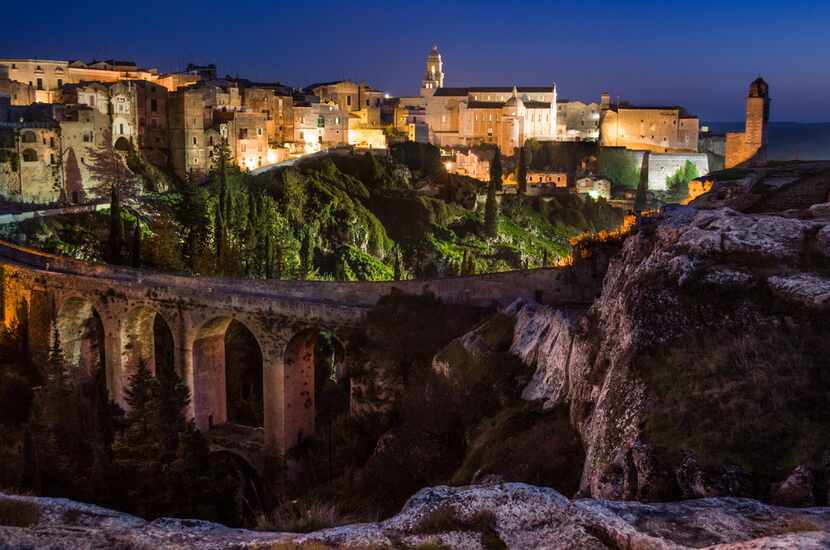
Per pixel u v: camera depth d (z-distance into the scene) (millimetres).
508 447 28156
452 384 40031
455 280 53469
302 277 120438
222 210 114625
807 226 23234
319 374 79875
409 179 187125
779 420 17062
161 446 44781
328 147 184500
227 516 44469
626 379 20672
